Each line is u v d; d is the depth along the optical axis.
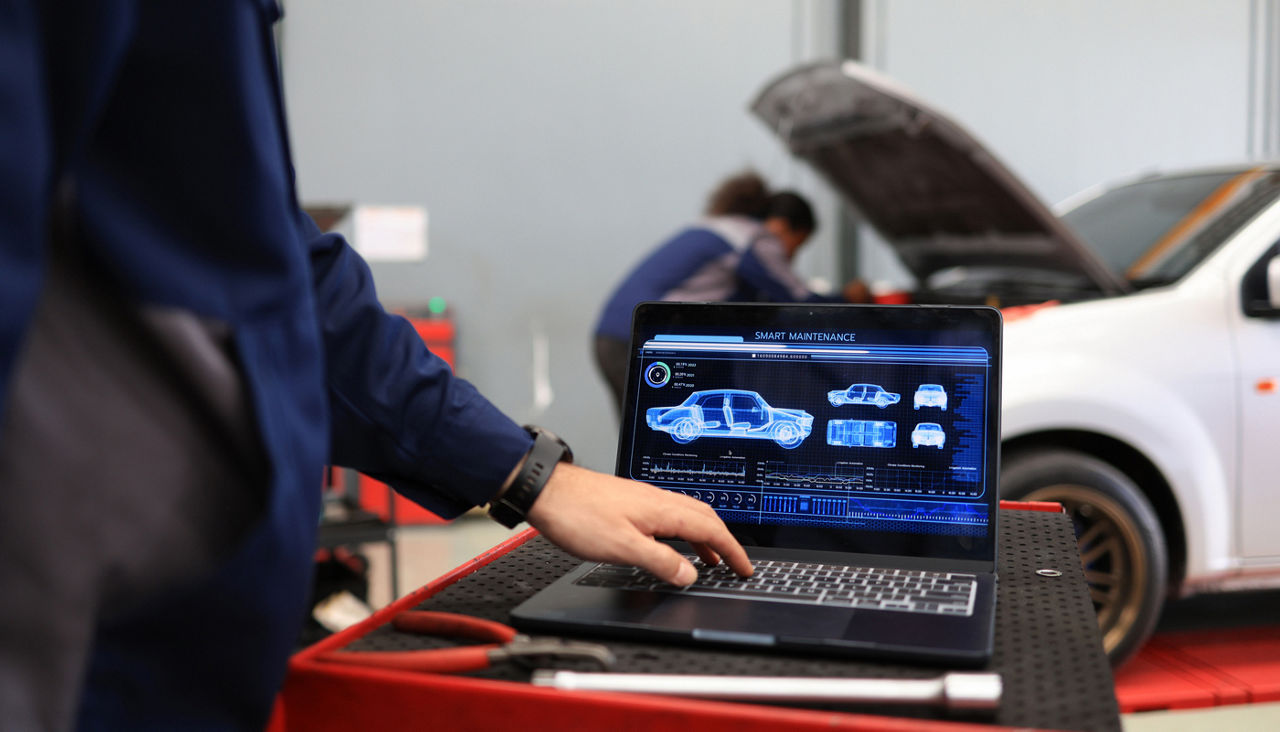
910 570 0.83
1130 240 2.94
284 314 0.56
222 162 0.53
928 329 0.88
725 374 0.92
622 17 4.62
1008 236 3.04
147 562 0.53
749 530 0.88
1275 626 2.90
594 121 4.63
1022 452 2.40
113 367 0.52
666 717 0.56
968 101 5.05
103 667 0.53
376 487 4.06
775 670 0.65
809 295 3.24
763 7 4.75
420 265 4.55
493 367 4.64
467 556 3.67
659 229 4.73
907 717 0.57
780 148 4.82
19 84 0.42
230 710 0.55
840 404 0.89
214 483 0.54
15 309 0.42
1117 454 2.54
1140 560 2.40
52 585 0.50
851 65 2.65
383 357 0.77
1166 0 5.18
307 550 0.56
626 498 0.78
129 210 0.52
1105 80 5.17
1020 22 5.06
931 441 0.86
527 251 4.62
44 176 0.43
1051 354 2.41
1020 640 0.68
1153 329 2.46
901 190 3.31
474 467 0.77
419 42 4.46
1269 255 2.54
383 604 3.02
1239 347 2.47
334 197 4.46
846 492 0.87
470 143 4.54
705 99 4.73
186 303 0.52
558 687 0.60
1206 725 2.28
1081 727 0.56
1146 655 2.68
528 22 4.54
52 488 0.50
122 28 0.46
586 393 4.72
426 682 0.60
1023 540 0.93
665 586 0.78
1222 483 2.45
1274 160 3.03
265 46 0.58
